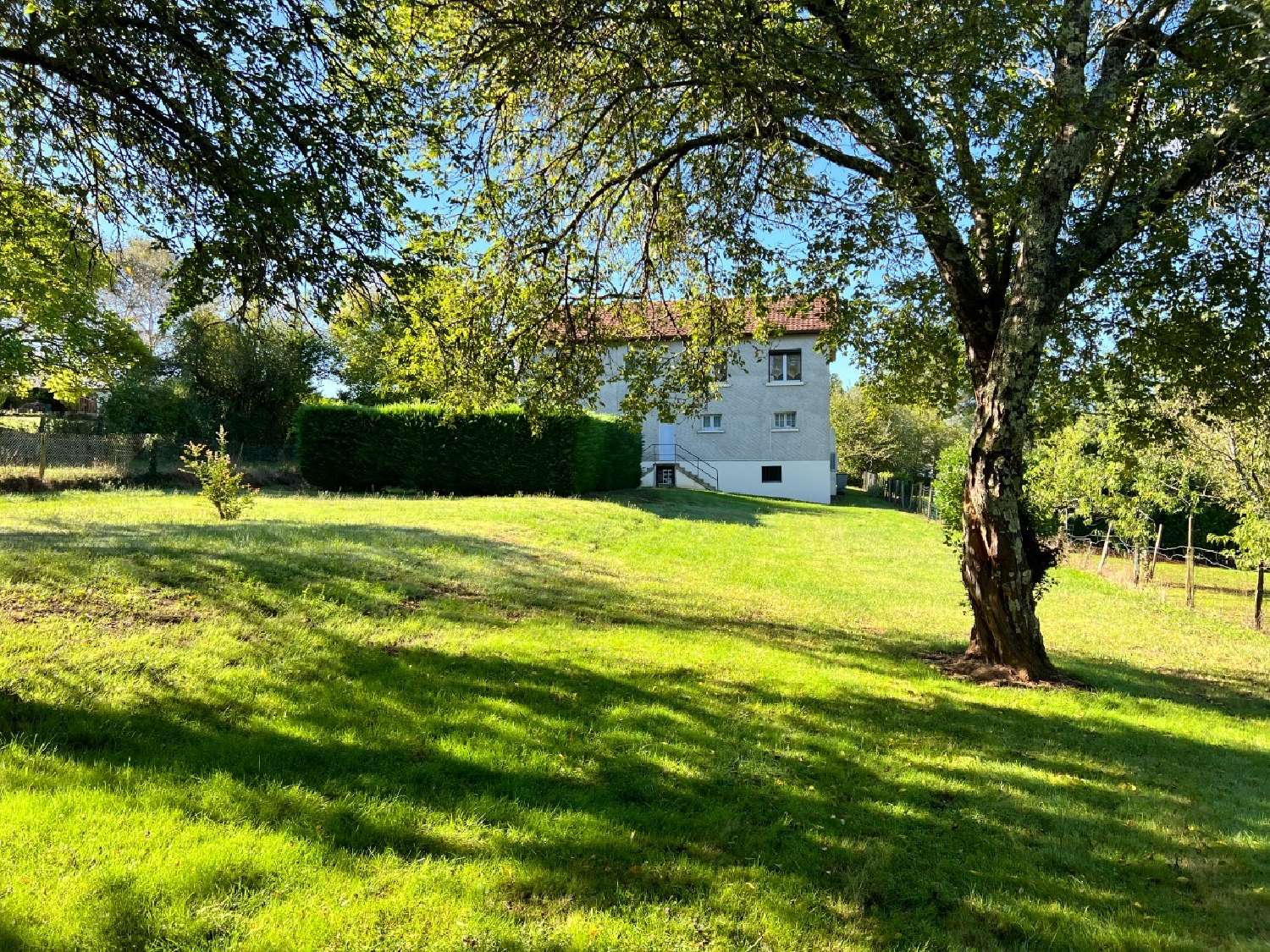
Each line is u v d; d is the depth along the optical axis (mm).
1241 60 5906
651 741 4672
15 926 2369
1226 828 4148
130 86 4949
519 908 2811
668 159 8195
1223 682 8344
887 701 6180
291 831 3133
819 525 22391
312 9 5312
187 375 28969
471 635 6809
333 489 22000
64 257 7461
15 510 11688
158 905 2572
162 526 9523
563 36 6102
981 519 7422
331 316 5758
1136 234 7129
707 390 9617
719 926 2826
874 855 3498
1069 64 6512
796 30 6344
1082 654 9258
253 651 5426
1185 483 14547
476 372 8328
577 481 21000
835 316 8398
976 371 7660
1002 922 3031
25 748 3582
